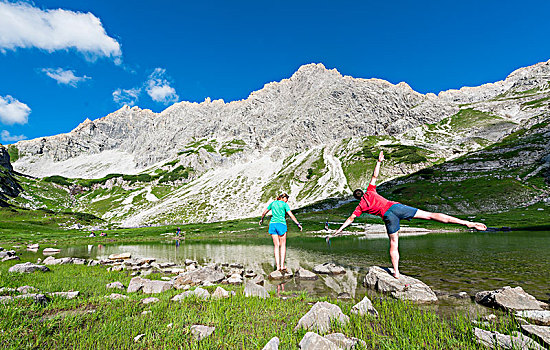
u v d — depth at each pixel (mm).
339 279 9195
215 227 75312
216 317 5098
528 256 13305
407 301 6234
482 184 93938
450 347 3793
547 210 64250
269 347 3654
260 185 158625
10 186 154375
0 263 14047
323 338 3662
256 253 19594
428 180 112250
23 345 3734
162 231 71062
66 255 21719
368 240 30438
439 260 12602
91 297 6531
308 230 57375
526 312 4996
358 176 141750
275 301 6297
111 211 150250
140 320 4910
